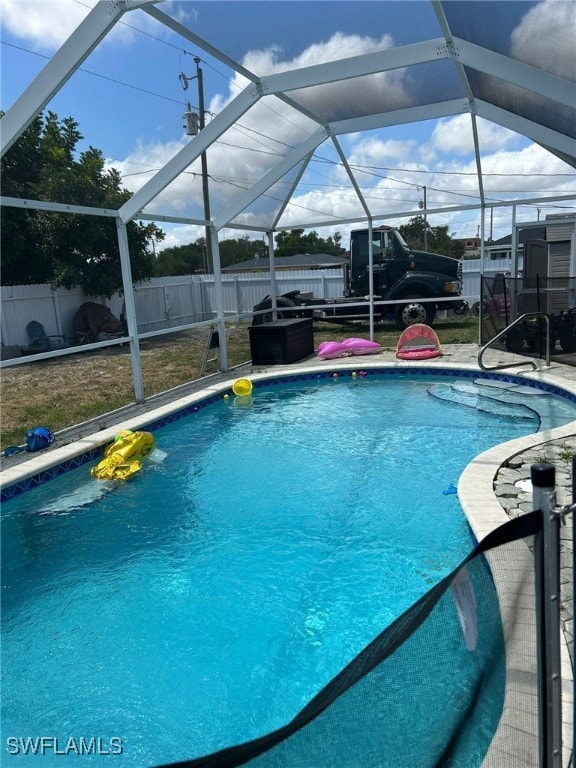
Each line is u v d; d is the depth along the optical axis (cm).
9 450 573
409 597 351
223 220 891
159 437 674
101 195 984
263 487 523
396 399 801
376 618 334
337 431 677
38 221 1267
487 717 132
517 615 134
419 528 434
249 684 287
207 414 766
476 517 361
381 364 925
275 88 605
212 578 383
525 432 635
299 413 759
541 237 1176
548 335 816
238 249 1052
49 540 439
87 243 1319
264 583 375
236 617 341
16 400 824
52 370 1080
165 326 1471
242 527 451
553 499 126
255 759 105
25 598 367
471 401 763
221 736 256
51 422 683
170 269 1417
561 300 863
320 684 285
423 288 1335
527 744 136
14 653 314
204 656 309
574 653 129
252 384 882
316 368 928
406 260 1359
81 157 1017
